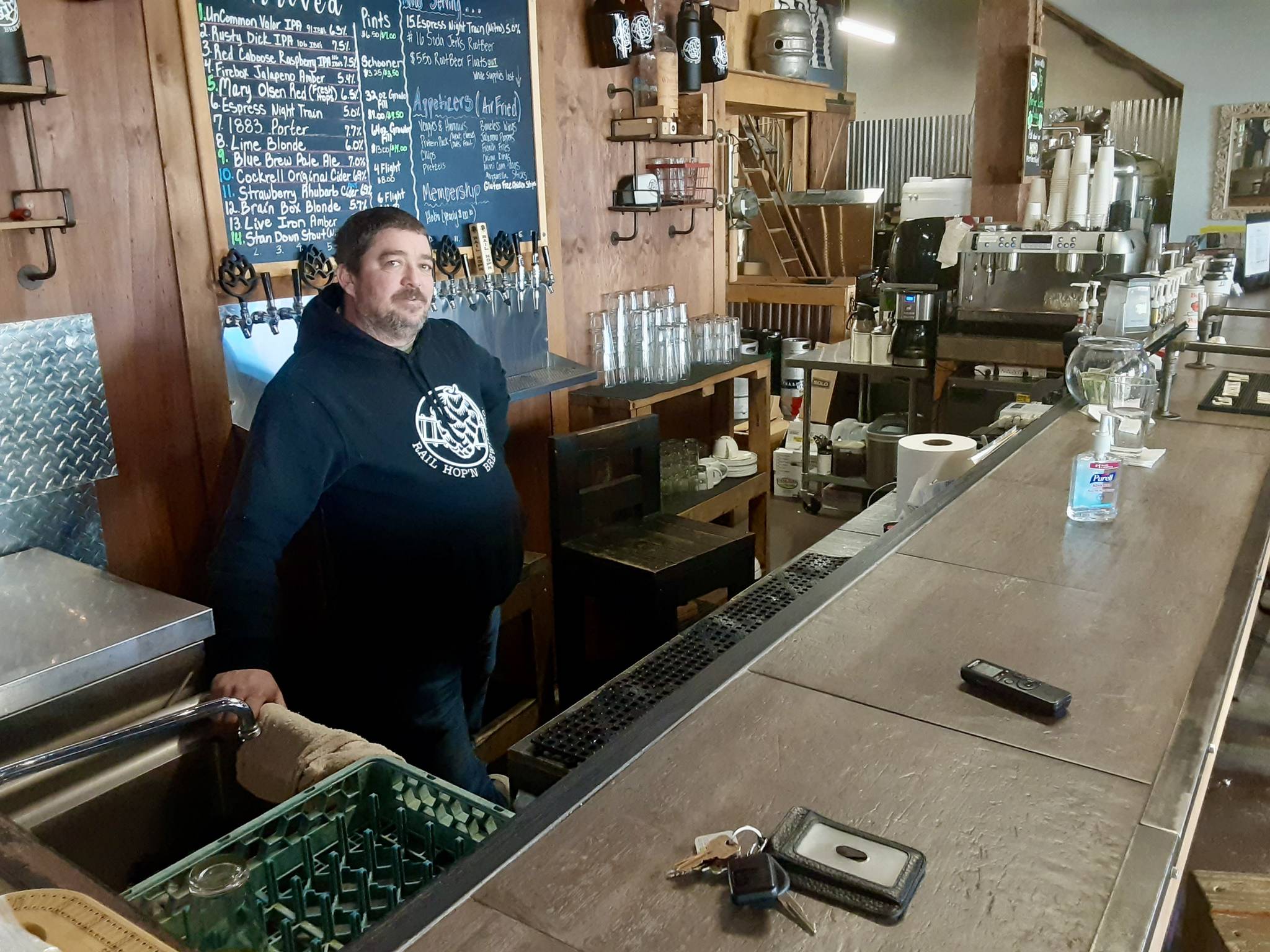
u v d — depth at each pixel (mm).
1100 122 7871
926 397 4273
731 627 1857
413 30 2926
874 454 4473
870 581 1546
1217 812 2049
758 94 5176
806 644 1339
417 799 1057
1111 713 1153
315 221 2734
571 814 981
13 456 2121
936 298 4164
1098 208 3887
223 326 2545
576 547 2912
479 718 2711
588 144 3682
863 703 1186
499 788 2473
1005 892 863
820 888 865
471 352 2486
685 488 3838
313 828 1030
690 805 993
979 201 4441
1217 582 1517
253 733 1310
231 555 2000
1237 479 2020
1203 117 7586
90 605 1855
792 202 6074
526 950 806
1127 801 986
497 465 2434
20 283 2152
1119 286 3000
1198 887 1559
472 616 2398
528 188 3404
